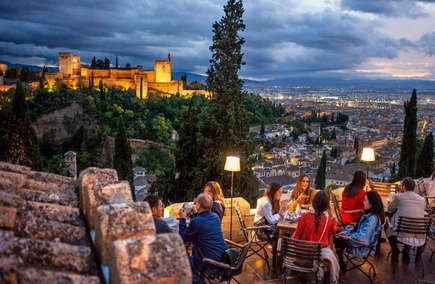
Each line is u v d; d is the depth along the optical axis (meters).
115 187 3.09
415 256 7.07
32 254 2.11
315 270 5.39
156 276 2.12
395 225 6.86
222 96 18.12
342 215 7.21
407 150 30.80
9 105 88.31
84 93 111.50
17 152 35.94
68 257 2.21
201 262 5.26
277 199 7.14
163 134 110.56
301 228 5.69
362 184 7.06
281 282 6.11
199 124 19.34
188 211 7.69
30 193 3.09
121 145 35.34
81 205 3.41
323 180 44.44
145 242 2.22
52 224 2.53
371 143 167.12
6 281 1.74
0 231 1.95
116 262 2.11
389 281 6.21
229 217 8.03
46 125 95.00
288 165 115.12
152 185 20.05
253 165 18.78
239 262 5.18
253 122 164.50
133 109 118.12
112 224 2.44
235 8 18.41
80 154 97.44
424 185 9.40
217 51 18.78
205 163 17.62
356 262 6.97
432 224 7.73
